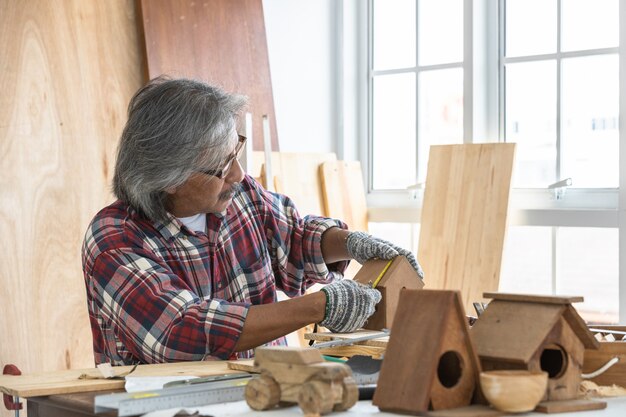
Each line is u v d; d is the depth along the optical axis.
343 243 2.14
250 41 3.43
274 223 2.19
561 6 3.32
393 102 3.80
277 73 3.60
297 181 3.49
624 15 3.08
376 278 1.93
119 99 3.07
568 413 1.28
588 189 3.26
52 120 2.88
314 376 1.26
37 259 2.82
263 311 1.74
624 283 3.07
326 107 3.83
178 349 1.73
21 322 2.77
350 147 3.86
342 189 3.66
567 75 3.31
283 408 1.32
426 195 3.47
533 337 1.31
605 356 1.49
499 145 3.31
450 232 3.38
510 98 3.47
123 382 1.53
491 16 3.49
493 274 3.23
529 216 3.30
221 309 1.74
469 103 3.49
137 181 1.88
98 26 3.02
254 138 3.38
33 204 2.82
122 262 1.82
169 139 1.86
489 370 1.34
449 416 1.22
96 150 3.00
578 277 3.24
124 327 1.79
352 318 1.78
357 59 3.87
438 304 1.29
